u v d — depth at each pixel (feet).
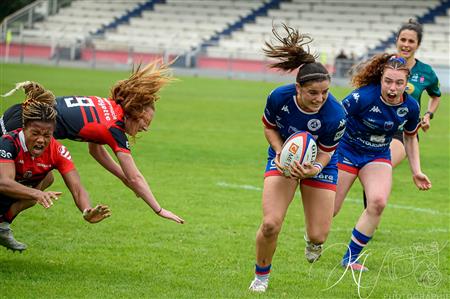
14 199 43.73
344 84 241.14
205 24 307.37
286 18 303.48
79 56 288.30
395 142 55.93
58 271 44.34
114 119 42.29
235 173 88.33
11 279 41.96
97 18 320.91
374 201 48.93
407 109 49.62
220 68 274.16
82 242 52.49
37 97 41.75
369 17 295.69
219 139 117.19
